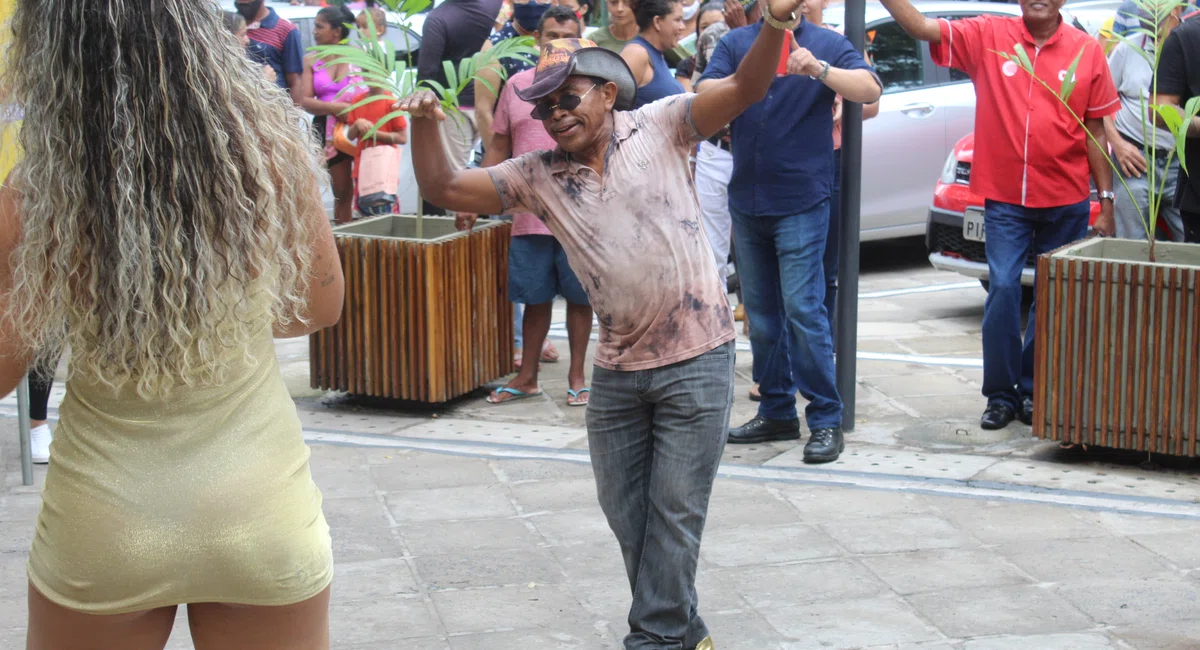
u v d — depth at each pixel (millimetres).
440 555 4422
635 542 3549
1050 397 5203
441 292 6090
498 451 5594
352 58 4586
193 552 2145
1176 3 5383
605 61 3242
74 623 2193
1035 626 3797
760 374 5637
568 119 3203
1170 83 5602
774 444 5629
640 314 3311
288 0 10820
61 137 2004
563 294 6273
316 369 6336
